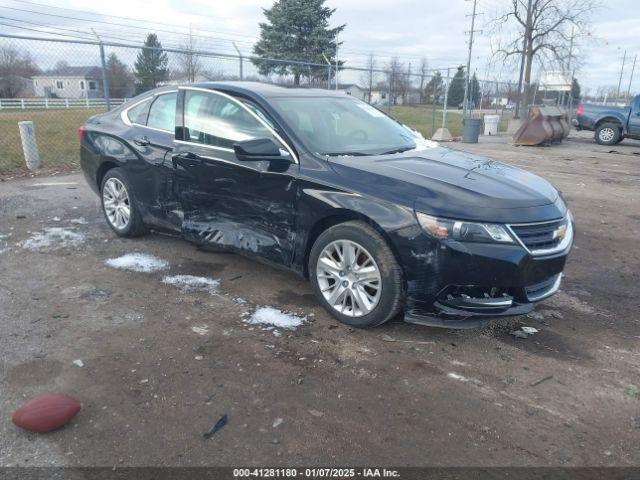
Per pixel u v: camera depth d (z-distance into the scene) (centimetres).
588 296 463
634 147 1817
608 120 1852
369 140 451
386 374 326
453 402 301
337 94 513
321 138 419
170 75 1285
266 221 415
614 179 1083
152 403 290
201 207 463
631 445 270
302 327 381
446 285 337
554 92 3406
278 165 400
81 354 337
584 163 1331
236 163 424
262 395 301
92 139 569
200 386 307
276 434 269
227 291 440
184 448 257
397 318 397
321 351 349
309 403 295
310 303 420
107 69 1167
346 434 271
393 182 358
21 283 446
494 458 258
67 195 766
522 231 338
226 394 300
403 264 342
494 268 329
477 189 354
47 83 1423
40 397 277
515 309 352
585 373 336
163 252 530
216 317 393
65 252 524
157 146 495
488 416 289
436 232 330
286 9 3662
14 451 252
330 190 371
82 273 471
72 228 604
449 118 3009
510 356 353
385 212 345
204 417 280
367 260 363
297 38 3759
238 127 436
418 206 338
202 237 464
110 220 571
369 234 354
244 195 424
